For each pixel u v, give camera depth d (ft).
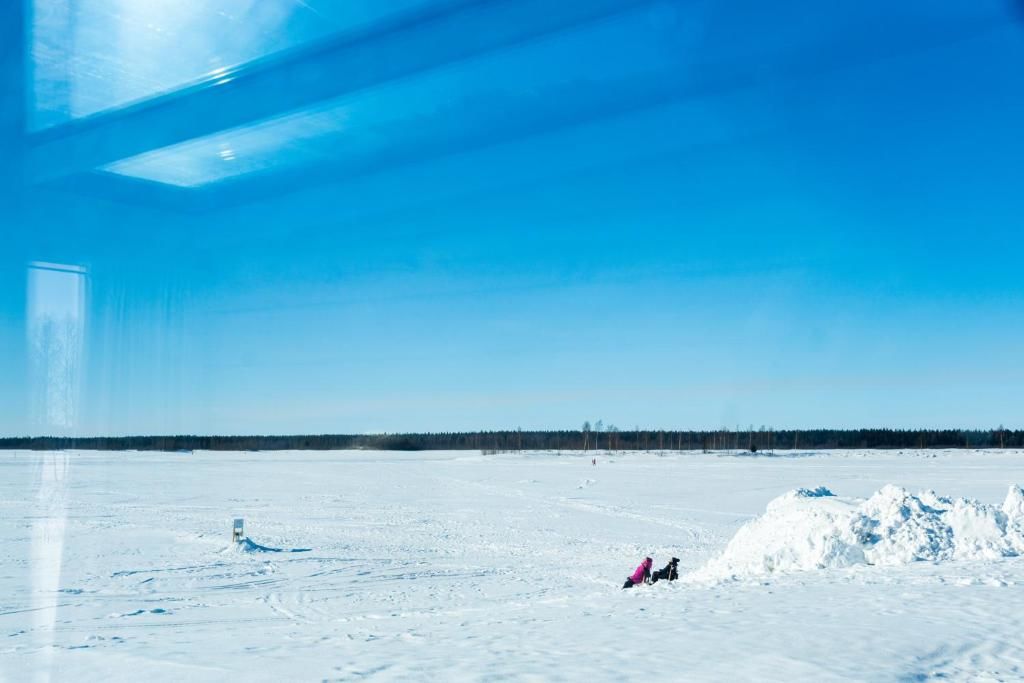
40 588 51.29
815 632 24.23
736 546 46.98
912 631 23.88
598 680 19.89
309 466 249.75
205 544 72.43
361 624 36.55
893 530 42.63
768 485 150.61
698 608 30.40
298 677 22.36
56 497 106.63
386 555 67.36
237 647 29.58
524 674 20.99
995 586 31.40
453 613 38.24
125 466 236.63
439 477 192.75
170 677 23.85
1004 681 18.84
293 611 43.86
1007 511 43.47
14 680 25.02
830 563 41.50
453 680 20.74
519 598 47.70
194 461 278.46
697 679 19.60
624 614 30.53
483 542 76.18
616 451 364.38
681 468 217.97
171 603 46.42
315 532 84.12
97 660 27.71
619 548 71.87
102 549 68.69
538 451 372.99
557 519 97.50
